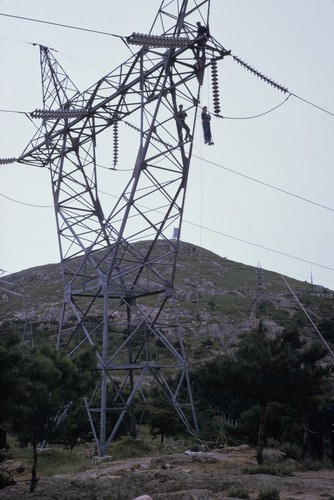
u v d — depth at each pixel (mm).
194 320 97500
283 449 30609
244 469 24078
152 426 43156
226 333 92188
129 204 33312
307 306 111062
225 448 32469
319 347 27859
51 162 39031
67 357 22109
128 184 33750
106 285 34312
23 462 32812
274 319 99688
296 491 19344
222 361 26141
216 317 98438
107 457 31328
